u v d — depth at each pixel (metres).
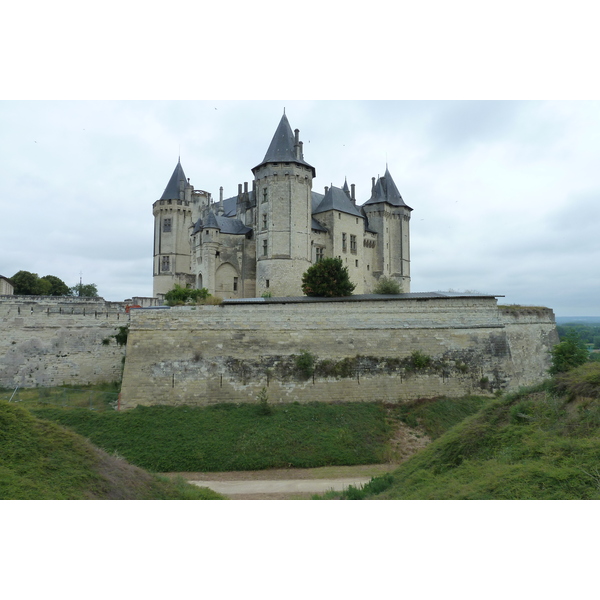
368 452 24.52
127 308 34.97
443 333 32.19
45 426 15.28
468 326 32.72
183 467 22.69
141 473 16.61
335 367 30.03
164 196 75.31
